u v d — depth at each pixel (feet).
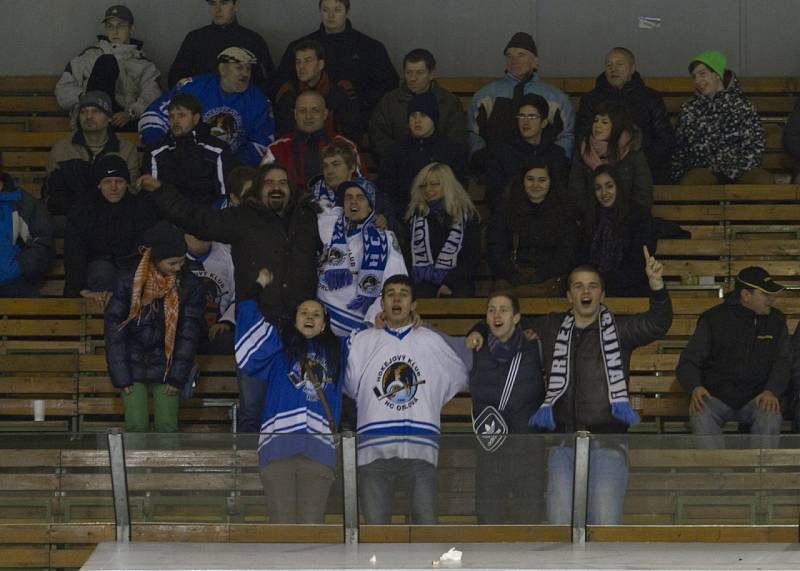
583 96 111.34
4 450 77.56
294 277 88.79
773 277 106.83
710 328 91.15
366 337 82.89
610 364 82.69
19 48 126.41
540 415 82.12
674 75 126.21
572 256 99.71
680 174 112.68
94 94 107.76
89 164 106.22
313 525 76.43
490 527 76.23
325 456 76.43
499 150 105.81
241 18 126.62
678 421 96.78
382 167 105.91
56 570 77.71
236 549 75.51
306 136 102.01
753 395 90.48
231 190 95.71
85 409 96.02
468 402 94.89
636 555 73.77
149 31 126.62
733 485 76.43
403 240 97.14
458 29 126.82
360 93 115.34
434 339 83.10
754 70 125.90
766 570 70.85
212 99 108.17
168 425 89.25
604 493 76.18
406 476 76.28
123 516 77.15
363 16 126.82
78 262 100.68
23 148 117.91
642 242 100.27
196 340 90.02
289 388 81.15
